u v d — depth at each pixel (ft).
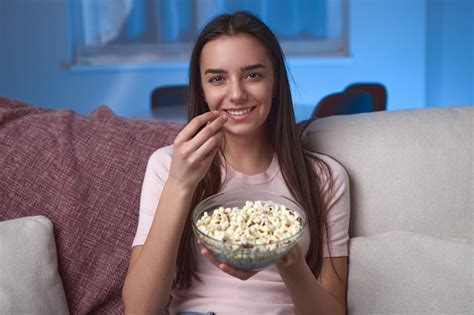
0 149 4.56
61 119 4.78
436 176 4.21
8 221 4.23
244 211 3.40
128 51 16.28
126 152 4.58
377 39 16.08
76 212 4.40
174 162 3.54
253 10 16.07
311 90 16.34
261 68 3.80
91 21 15.97
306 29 16.12
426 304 3.83
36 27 15.67
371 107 9.50
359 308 4.08
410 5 15.78
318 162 4.30
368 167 4.33
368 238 4.24
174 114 9.39
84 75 16.03
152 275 3.67
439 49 15.78
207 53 3.84
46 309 4.04
